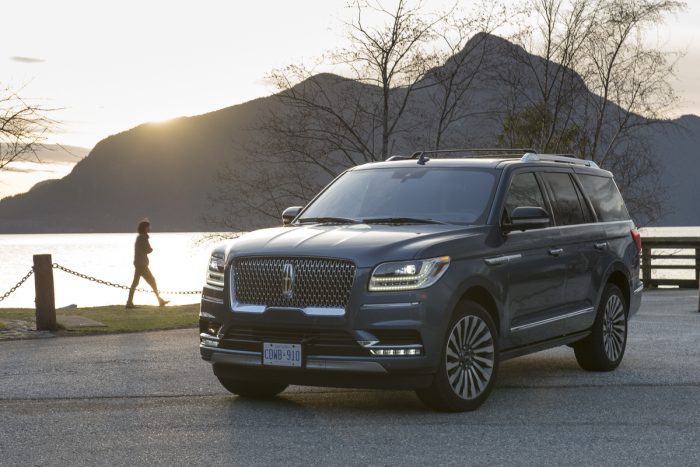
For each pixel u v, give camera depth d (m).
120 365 10.37
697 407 7.75
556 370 10.01
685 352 11.30
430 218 8.15
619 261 10.00
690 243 26.56
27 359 10.95
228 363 7.48
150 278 20.41
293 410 7.63
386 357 6.96
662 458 5.93
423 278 7.09
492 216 8.08
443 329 7.16
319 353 7.08
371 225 7.96
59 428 6.92
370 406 7.81
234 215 22.05
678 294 23.44
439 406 7.38
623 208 10.64
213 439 6.52
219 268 7.66
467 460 5.89
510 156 9.51
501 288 7.87
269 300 7.29
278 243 7.43
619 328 10.02
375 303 6.98
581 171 9.91
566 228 9.12
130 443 6.40
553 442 6.40
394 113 21.78
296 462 5.84
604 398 8.20
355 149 21.67
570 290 9.06
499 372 9.88
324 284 7.11
